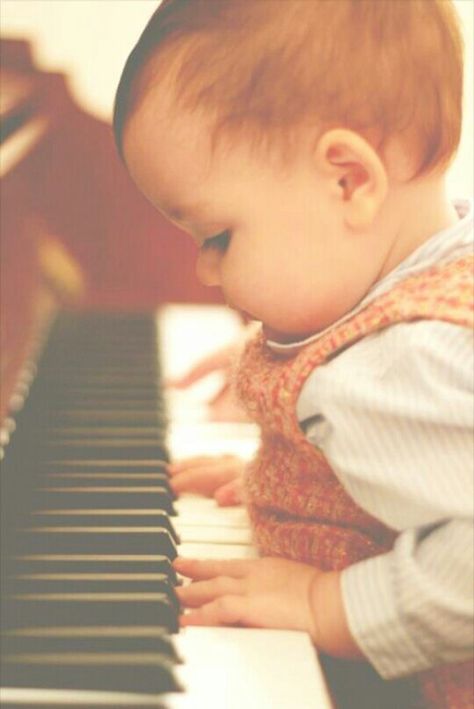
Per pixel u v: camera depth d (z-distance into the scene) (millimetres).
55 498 1341
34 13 3678
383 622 1104
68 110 2453
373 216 1188
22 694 927
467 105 3557
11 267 1887
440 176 1246
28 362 1900
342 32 1175
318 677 987
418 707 1335
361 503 1154
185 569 1189
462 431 1101
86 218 2480
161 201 1253
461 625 1105
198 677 974
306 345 1244
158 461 1493
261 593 1130
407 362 1116
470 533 1099
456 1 3535
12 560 1147
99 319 2244
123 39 3686
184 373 1881
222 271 1254
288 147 1175
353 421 1133
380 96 1174
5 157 1624
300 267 1210
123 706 904
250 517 1346
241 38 1181
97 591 1106
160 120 1205
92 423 1638
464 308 1134
